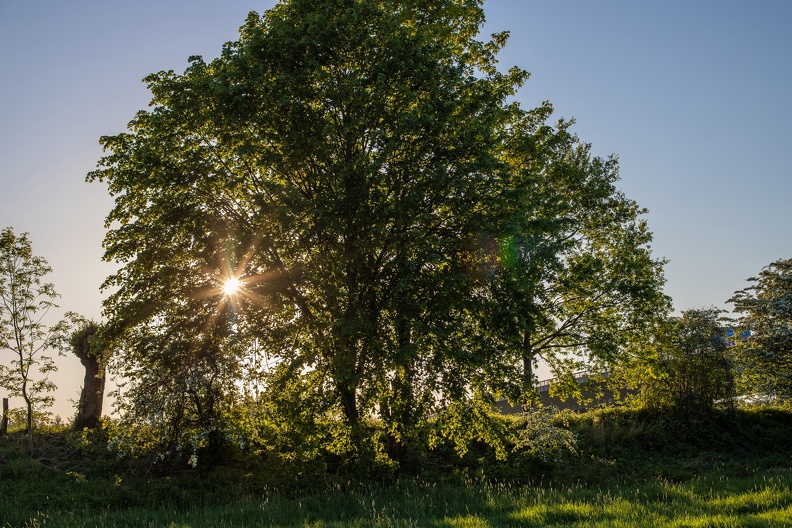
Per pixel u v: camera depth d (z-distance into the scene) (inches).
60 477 704.4
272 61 812.0
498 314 791.7
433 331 729.0
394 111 814.5
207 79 801.6
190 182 789.2
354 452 800.9
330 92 786.2
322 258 784.9
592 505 541.3
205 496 675.4
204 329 765.9
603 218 1135.0
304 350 778.8
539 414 905.5
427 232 802.2
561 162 1141.1
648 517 472.7
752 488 619.5
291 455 788.0
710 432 1095.6
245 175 808.3
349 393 823.7
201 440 741.9
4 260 773.9
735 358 1197.1
